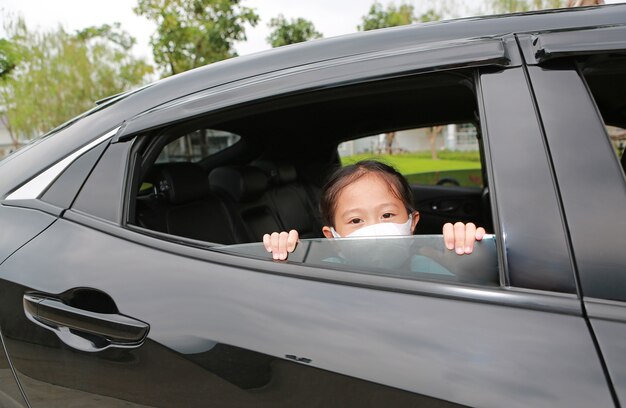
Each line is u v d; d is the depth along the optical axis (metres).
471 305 0.87
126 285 1.04
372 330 0.89
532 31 0.99
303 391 0.89
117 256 1.08
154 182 1.94
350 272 0.97
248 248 1.07
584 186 0.87
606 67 0.98
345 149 3.32
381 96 1.97
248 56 1.21
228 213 2.37
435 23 1.11
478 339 0.84
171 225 1.88
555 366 0.79
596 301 0.82
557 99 0.93
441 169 3.85
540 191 0.88
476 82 0.98
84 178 1.19
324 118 2.52
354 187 1.44
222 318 0.97
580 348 0.79
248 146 2.78
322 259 1.01
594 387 0.77
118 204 1.14
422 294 0.90
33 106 20.94
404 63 1.01
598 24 0.97
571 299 0.83
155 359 0.99
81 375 1.05
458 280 0.91
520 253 0.87
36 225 1.17
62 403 1.08
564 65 0.95
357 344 0.88
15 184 1.27
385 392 0.84
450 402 0.80
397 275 0.95
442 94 1.93
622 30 0.93
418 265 0.95
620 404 0.75
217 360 0.94
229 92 1.12
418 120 2.57
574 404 0.76
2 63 20.69
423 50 1.02
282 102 1.13
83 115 1.35
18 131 22.36
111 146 1.19
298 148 2.96
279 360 0.91
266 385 0.91
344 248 1.00
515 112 0.94
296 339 0.91
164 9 13.98
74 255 1.11
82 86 21.16
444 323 0.86
